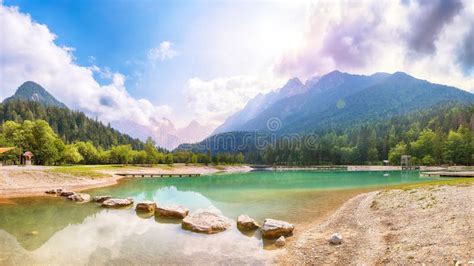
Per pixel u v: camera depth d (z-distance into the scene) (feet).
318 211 73.51
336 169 372.79
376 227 51.24
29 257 41.06
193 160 457.27
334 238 45.34
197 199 97.55
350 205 78.79
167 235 53.57
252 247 46.39
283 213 71.77
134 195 111.34
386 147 414.82
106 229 58.08
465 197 59.06
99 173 184.03
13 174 134.31
